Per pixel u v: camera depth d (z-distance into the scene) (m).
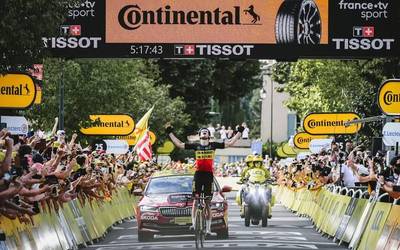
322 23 52.66
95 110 65.50
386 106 44.09
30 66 34.84
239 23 52.56
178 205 40.38
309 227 49.84
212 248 35.06
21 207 23.77
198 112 128.75
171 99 114.94
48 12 32.62
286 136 168.62
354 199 36.00
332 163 54.25
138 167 68.81
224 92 131.50
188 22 52.56
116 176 57.16
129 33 52.47
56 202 32.06
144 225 40.28
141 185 66.00
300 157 81.31
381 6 52.75
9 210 23.50
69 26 52.25
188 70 125.88
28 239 26.84
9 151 22.47
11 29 31.53
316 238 41.16
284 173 89.75
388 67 61.72
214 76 128.62
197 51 52.59
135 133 75.12
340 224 38.16
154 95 99.69
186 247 36.00
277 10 52.59
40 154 33.09
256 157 51.50
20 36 31.98
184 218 40.19
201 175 35.34
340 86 77.00
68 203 35.16
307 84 87.81
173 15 52.53
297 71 81.56
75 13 52.28
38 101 47.03
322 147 69.75
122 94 68.88
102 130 66.44
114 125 66.44
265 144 162.88
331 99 78.12
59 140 40.75
